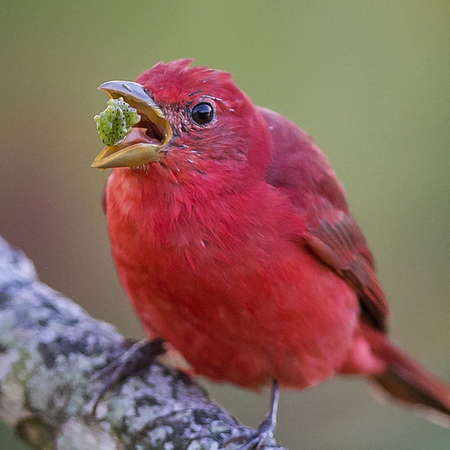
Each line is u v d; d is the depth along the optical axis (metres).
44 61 13.91
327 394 12.20
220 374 8.71
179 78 7.62
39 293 9.04
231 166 7.74
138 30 13.41
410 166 13.39
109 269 13.53
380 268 13.13
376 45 13.56
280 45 13.19
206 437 7.61
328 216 8.73
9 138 13.92
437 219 13.23
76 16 13.73
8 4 13.78
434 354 12.77
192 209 7.62
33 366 8.22
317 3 13.48
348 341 9.08
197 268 7.69
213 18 13.16
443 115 13.51
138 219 7.69
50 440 8.07
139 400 7.97
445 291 13.02
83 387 8.05
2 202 13.70
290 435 11.88
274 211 7.88
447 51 13.67
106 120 7.47
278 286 7.91
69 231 13.69
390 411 11.88
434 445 11.28
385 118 13.44
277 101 13.20
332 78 13.35
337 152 13.34
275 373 8.57
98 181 13.86
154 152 7.48
